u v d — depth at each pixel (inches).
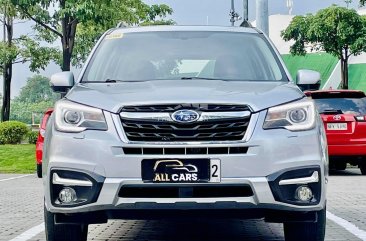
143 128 205.2
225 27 277.6
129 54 259.9
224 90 217.8
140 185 202.5
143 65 253.4
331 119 578.6
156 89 218.7
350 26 1395.2
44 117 544.4
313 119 213.0
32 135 1130.7
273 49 265.4
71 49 1237.7
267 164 204.2
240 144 203.8
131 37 270.1
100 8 1202.6
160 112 205.3
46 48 1465.3
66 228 220.2
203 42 265.0
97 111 209.5
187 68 251.8
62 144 209.2
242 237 273.4
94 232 288.7
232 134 205.0
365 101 587.2
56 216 212.7
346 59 1438.2
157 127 204.4
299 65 2674.7
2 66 1469.0
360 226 302.5
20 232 291.7
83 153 206.2
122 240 267.9
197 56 257.1
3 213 358.9
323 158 212.2
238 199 203.3
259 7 804.0
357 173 634.2
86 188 205.5
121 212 206.7
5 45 1414.9
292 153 206.5
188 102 206.1
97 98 214.1
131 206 203.3
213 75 249.1
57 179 208.2
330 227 301.3
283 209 205.9
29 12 1302.9
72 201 207.0
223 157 202.8
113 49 263.9
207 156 202.7
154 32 272.5
